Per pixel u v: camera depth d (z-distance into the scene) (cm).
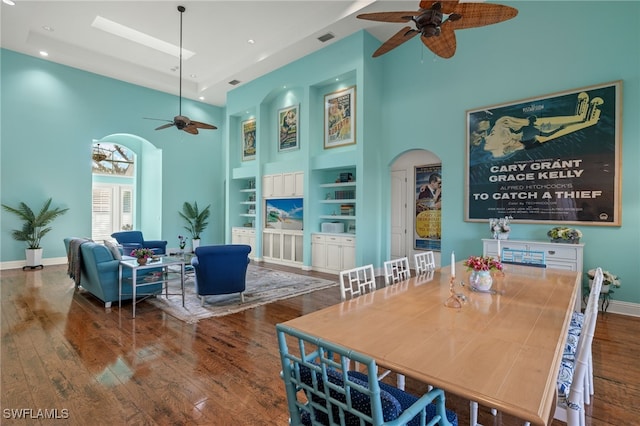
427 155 600
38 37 598
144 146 912
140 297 438
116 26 585
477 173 480
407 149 564
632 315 366
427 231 602
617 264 376
